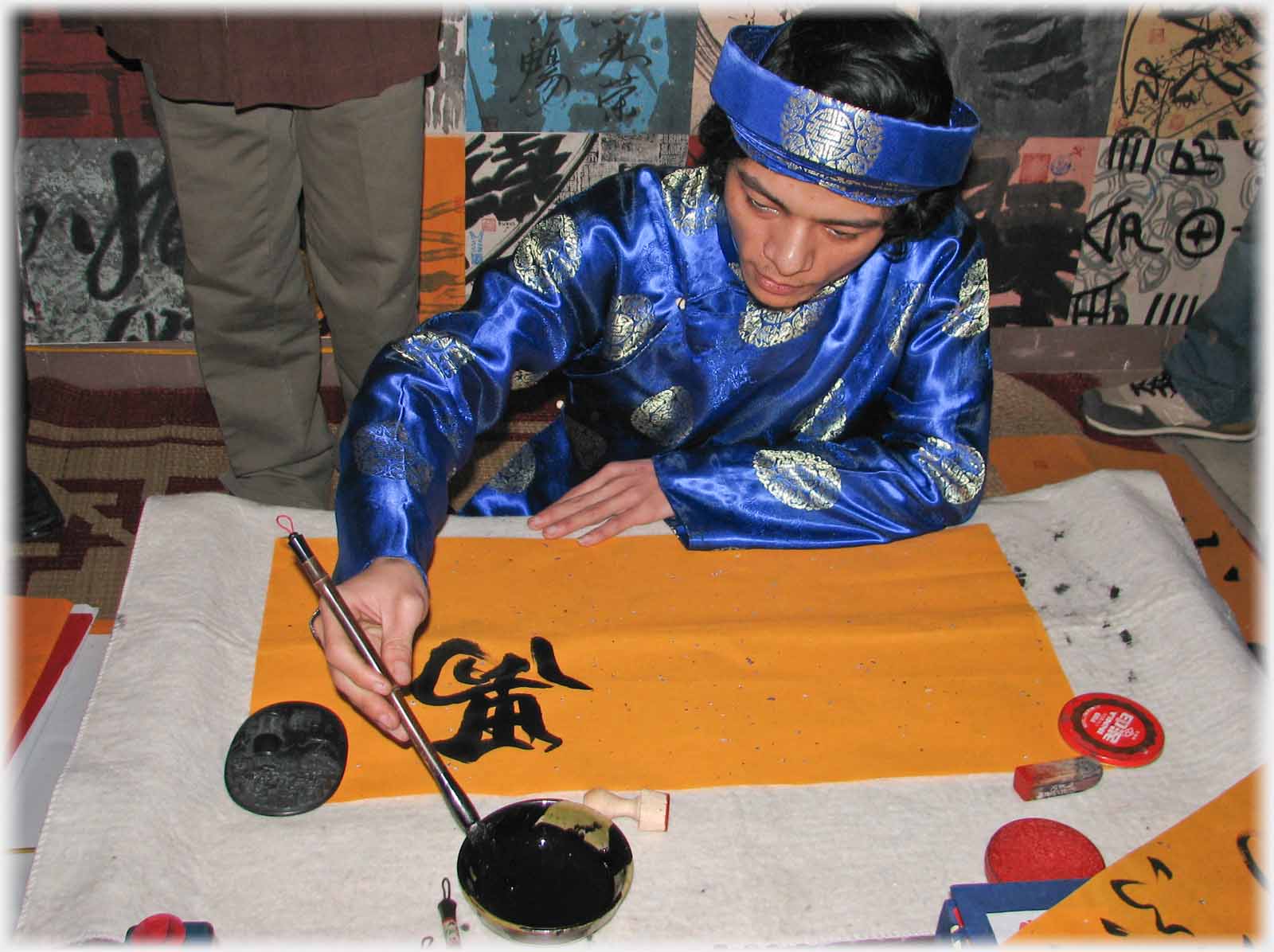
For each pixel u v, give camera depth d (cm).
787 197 109
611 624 113
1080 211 285
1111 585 121
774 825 94
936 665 111
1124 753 101
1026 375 307
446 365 128
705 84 255
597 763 99
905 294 138
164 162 253
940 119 110
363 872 89
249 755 96
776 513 128
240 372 222
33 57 237
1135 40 263
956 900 86
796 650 111
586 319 142
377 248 206
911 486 132
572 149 261
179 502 119
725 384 146
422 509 115
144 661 103
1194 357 290
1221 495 270
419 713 102
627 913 87
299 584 116
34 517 234
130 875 86
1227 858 90
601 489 130
